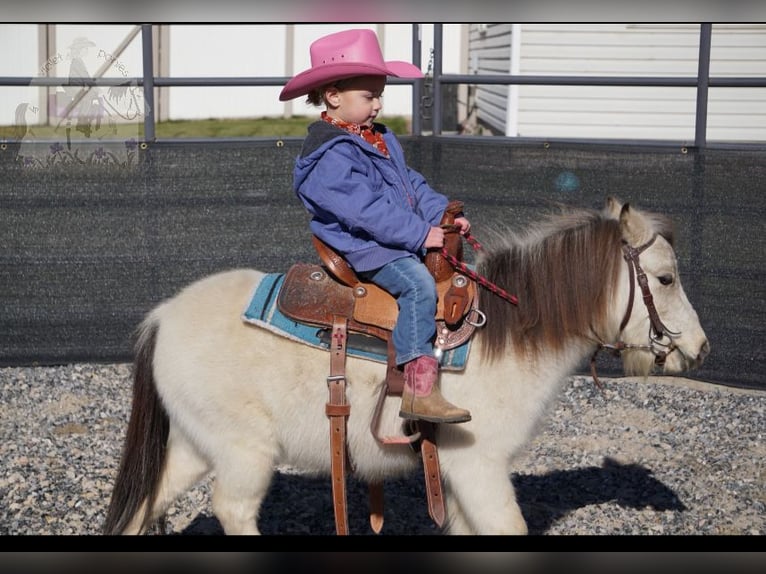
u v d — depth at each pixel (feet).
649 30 40.19
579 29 40.52
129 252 21.61
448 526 12.33
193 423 12.03
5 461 16.87
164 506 12.60
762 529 14.71
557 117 41.14
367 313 11.62
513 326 11.69
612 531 14.58
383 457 11.96
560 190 21.35
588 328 11.93
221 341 11.91
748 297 20.80
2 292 21.47
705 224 20.83
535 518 14.99
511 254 12.07
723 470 17.04
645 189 21.08
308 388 11.69
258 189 21.67
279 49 60.34
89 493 15.62
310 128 11.75
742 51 40.01
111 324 21.77
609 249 11.88
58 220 21.35
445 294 11.56
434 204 12.49
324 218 11.82
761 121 40.14
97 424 18.79
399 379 11.34
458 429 11.57
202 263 21.77
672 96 40.47
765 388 20.95
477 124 57.26
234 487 11.97
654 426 19.19
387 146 12.22
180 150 21.42
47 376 21.26
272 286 12.14
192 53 60.08
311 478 16.78
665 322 11.98
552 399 12.08
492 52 49.98
